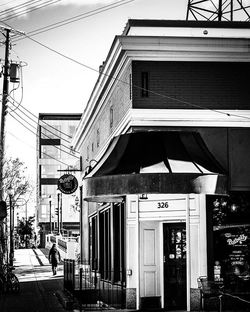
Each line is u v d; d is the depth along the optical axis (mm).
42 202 104062
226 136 19547
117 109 22781
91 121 31000
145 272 19438
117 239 22781
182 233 19406
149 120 19281
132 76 19484
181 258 19344
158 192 17531
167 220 19219
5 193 47750
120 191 17953
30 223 97750
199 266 18625
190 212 18844
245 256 19016
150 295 19375
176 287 19266
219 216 19125
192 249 18734
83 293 21203
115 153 19172
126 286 19266
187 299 18375
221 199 19203
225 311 18375
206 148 19094
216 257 18938
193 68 19750
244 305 18625
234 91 19766
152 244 19578
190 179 17578
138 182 17688
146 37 19047
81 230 37000
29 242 94812
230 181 19344
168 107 19484
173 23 20562
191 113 19406
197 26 20609
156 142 18688
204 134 19469
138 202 19422
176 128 19391
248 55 19688
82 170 36719
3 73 27703
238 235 19094
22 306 20719
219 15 22188
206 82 19719
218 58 19703
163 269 19297
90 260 30594
